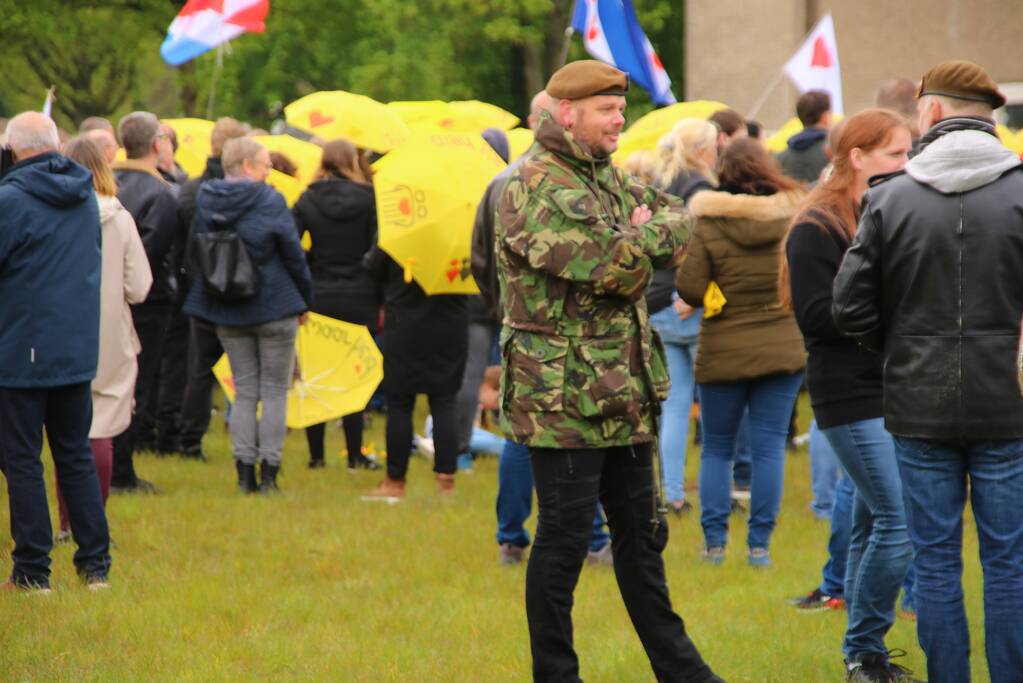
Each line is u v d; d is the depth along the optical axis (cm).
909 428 859
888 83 1459
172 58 2516
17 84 4547
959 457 866
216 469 1991
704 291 1389
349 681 1038
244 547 1506
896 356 869
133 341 1415
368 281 1978
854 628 1036
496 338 2078
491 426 2334
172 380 2088
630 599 955
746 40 4081
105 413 1391
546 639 923
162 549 1477
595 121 911
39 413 1219
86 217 1216
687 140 1545
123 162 1731
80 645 1111
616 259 876
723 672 1055
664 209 921
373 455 2139
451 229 1625
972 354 839
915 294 855
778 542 1580
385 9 4556
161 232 1717
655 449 945
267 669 1066
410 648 1130
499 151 1745
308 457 2169
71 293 1202
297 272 1748
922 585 871
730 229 1365
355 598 1304
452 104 2430
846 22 4006
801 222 1048
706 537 1474
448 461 1797
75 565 1295
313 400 1917
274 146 2298
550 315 902
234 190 1717
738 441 1855
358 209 1953
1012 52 3859
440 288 1673
